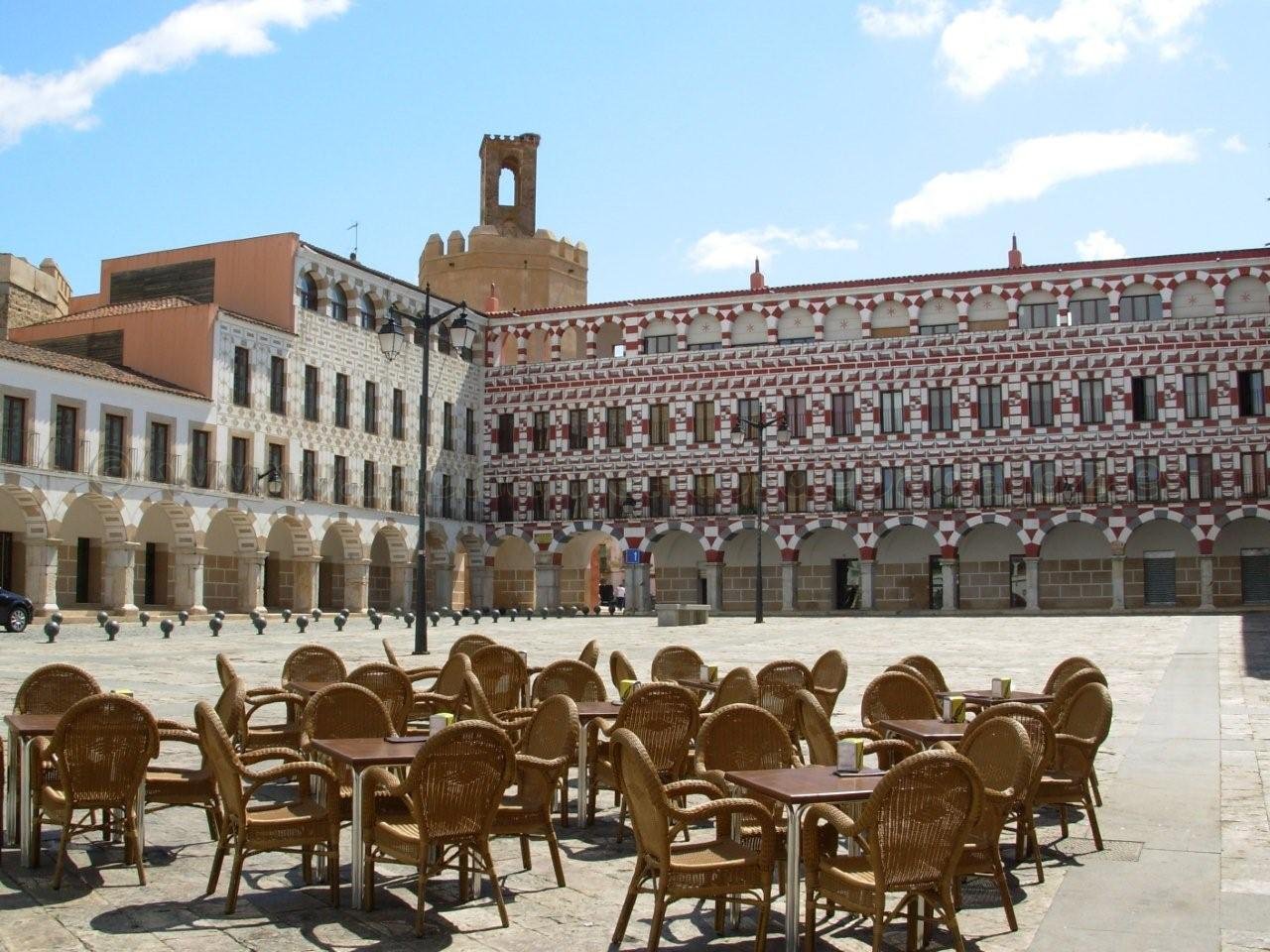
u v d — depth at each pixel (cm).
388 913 1125
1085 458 7306
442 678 1933
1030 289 7462
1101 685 1391
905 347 7631
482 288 9481
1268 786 1598
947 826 967
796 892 1028
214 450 6381
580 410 8306
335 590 7744
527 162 9919
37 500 5494
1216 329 7138
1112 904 1129
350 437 7338
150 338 6512
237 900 1159
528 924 1096
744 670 1645
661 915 1000
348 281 7406
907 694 1593
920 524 7544
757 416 7888
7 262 6856
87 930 1066
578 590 8656
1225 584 7212
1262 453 7044
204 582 6681
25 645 4122
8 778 1368
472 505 8369
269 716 2316
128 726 1210
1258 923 1066
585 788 1481
